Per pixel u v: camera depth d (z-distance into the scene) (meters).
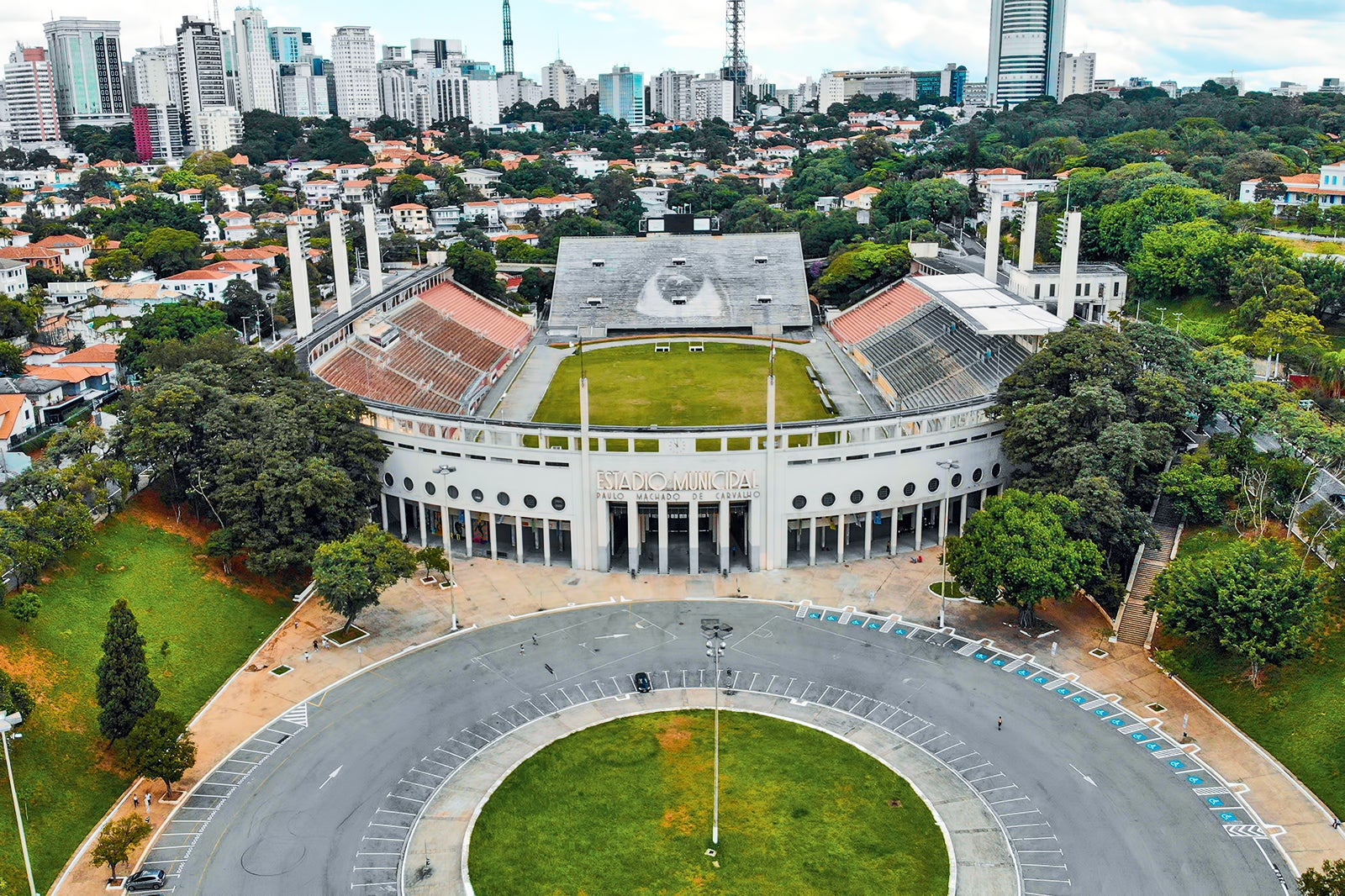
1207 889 84.38
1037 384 147.62
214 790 97.81
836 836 91.00
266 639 125.25
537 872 87.19
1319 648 109.69
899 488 144.50
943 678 115.62
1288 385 170.00
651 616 130.88
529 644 124.06
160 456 135.25
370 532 126.56
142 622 119.62
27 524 114.56
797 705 110.88
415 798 96.56
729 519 143.50
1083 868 86.88
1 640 106.38
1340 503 135.12
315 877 86.69
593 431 139.62
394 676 117.38
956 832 91.44
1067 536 125.81
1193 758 101.12
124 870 87.69
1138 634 123.12
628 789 97.56
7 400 168.88
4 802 91.50
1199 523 137.38
